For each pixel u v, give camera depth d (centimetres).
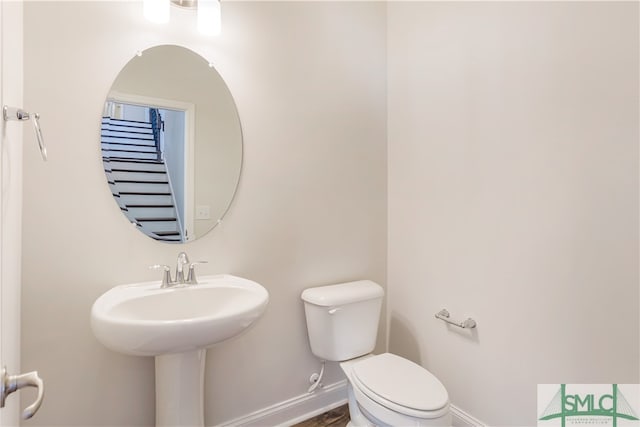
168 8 135
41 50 124
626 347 121
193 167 155
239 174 166
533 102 146
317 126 190
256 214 172
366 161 210
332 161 196
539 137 144
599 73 126
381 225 217
